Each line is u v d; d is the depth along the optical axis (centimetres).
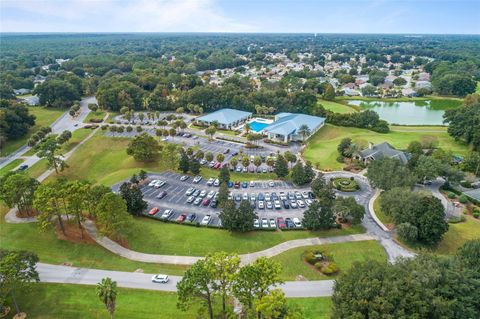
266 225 7675
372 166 9462
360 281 4503
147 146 11256
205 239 7088
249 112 18000
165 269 6197
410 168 9900
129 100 17838
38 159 11850
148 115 16400
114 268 6194
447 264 4866
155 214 8194
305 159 11975
